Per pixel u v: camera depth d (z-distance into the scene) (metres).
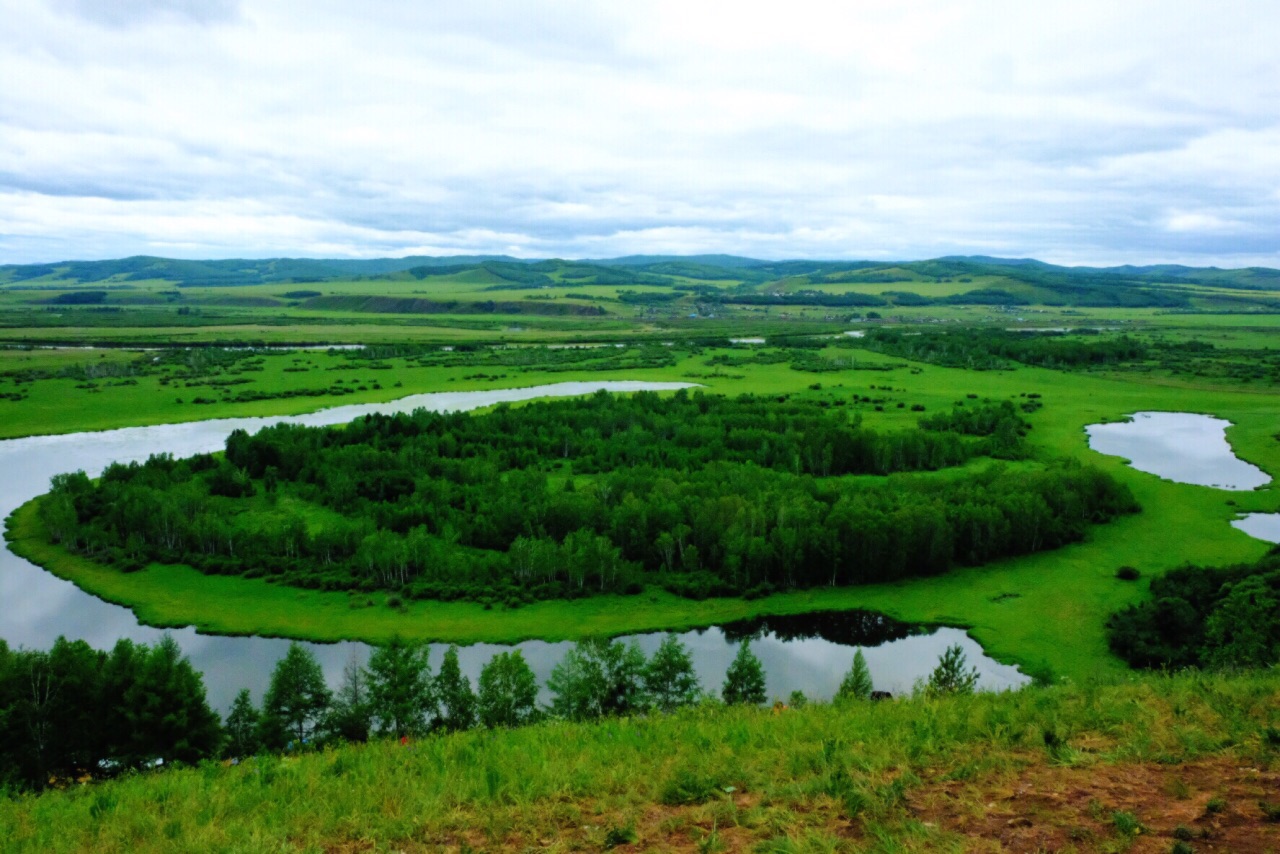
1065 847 18.12
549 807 22.02
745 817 20.69
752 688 60.09
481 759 27.08
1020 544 105.38
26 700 53.62
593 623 86.88
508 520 106.44
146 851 20.92
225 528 102.44
